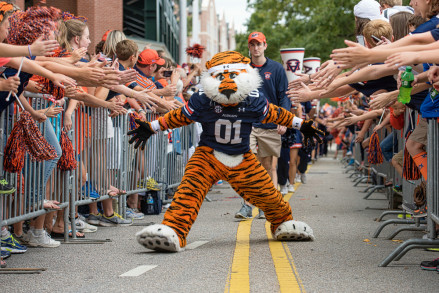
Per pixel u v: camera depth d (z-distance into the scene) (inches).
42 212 235.8
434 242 206.8
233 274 189.9
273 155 338.6
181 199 229.8
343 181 596.7
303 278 184.9
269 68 330.0
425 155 244.1
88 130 278.4
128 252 230.2
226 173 235.1
